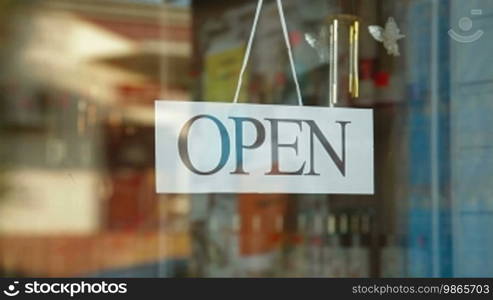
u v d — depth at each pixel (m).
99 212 2.53
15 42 2.45
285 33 2.82
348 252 2.85
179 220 2.64
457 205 3.01
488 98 3.07
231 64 2.74
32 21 2.47
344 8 2.91
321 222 2.83
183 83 2.66
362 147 2.90
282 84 2.80
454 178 3.01
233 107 2.73
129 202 2.58
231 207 2.71
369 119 2.92
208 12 2.71
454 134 3.03
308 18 2.85
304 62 2.84
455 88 3.05
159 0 2.64
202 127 2.69
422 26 3.02
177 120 2.65
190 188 2.66
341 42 2.90
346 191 2.87
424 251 2.96
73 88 2.51
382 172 2.92
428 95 3.01
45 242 2.46
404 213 2.94
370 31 2.95
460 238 2.99
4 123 2.42
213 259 2.68
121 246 2.56
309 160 2.82
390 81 2.96
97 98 2.54
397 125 2.96
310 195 2.82
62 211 2.49
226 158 2.71
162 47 2.63
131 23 2.60
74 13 2.52
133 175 2.58
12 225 2.43
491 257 3.01
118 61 2.58
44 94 2.47
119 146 2.56
